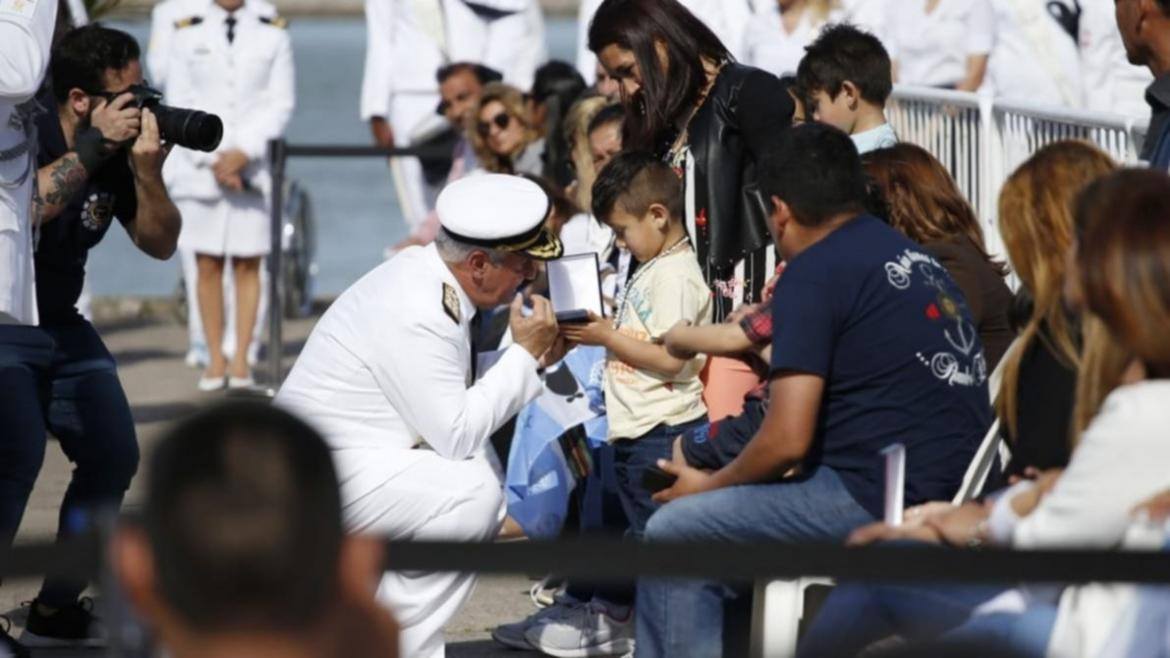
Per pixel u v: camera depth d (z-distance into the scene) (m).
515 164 32.38
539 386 19.52
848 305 16.69
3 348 20.14
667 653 17.72
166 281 63.69
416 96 43.00
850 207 17.11
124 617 9.67
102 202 21.41
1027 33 37.72
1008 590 14.40
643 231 20.53
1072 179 15.29
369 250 71.94
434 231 35.94
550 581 23.91
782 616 16.31
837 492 16.78
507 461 25.20
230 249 38.34
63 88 21.09
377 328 18.66
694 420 20.45
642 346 19.81
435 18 42.97
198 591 8.16
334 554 8.34
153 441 8.98
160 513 8.26
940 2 38.44
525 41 43.50
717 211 20.72
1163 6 19.53
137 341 44.78
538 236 18.88
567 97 32.38
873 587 15.07
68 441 21.62
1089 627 13.05
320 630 8.30
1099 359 13.40
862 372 16.69
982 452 16.14
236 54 38.44
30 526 26.56
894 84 34.78
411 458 18.77
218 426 8.47
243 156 38.12
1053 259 15.20
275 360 37.00
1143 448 12.82
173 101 38.78
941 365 16.73
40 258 21.22
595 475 22.52
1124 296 12.86
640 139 21.45
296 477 8.34
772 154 17.34
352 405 18.84
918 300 16.80
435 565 9.58
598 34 21.27
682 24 20.95
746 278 20.75
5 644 20.81
